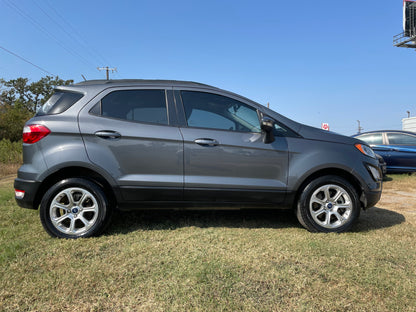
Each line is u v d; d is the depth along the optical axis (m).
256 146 3.20
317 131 3.44
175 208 3.20
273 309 1.80
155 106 3.23
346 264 2.42
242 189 3.15
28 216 3.76
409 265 2.43
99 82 3.31
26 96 47.53
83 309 1.79
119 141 3.05
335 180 3.22
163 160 3.10
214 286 2.04
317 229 3.22
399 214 4.16
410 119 16.08
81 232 2.99
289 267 2.34
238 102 3.38
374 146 8.55
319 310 1.80
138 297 1.91
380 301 1.91
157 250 2.66
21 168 3.00
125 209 3.17
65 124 3.00
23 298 1.88
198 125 3.22
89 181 3.02
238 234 3.12
